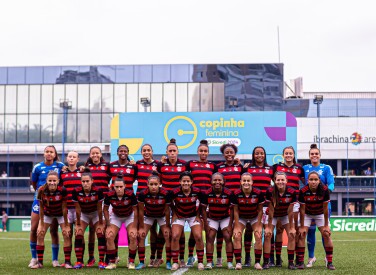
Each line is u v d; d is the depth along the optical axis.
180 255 10.70
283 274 9.02
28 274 9.04
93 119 45.59
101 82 45.78
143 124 19.17
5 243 18.53
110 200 9.96
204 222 10.20
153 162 11.01
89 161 10.77
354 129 43.84
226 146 10.64
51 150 10.54
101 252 10.14
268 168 10.54
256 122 18.75
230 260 10.13
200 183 10.62
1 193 41.69
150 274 9.04
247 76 45.16
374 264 10.73
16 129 45.69
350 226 28.48
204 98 45.22
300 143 43.84
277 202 9.85
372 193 40.56
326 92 54.22
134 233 10.04
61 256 12.67
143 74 45.69
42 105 45.78
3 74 46.00
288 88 53.69
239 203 9.87
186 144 19.12
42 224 10.09
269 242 9.96
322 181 10.84
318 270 9.62
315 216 10.03
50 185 9.89
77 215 10.05
